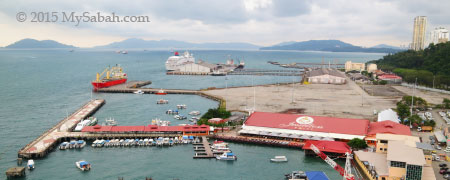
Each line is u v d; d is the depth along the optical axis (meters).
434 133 144.88
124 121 176.75
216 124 158.88
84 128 148.50
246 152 130.38
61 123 164.62
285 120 154.25
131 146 136.38
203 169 114.06
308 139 138.12
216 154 127.12
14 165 115.94
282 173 110.94
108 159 122.38
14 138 145.50
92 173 110.06
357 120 149.75
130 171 111.88
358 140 130.25
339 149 123.06
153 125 152.88
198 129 149.25
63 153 127.94
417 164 93.19
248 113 189.50
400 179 96.81
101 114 193.38
